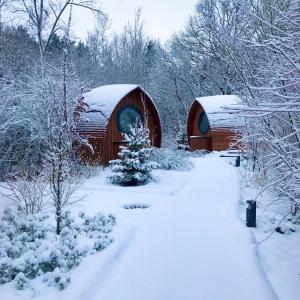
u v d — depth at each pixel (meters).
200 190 10.79
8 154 12.30
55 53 25.55
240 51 8.52
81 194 9.62
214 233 6.82
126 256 5.79
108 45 46.66
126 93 15.90
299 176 4.71
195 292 4.68
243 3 7.94
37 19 22.69
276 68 5.34
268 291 4.62
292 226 7.12
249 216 7.27
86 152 15.02
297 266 5.44
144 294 4.61
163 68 40.94
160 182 11.91
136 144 11.80
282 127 6.39
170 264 5.49
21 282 4.63
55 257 5.16
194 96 37.72
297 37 4.47
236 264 5.43
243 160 17.09
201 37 33.50
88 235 6.27
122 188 10.84
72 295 4.35
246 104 7.76
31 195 7.79
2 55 18.36
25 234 5.91
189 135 28.97
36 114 12.46
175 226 7.27
